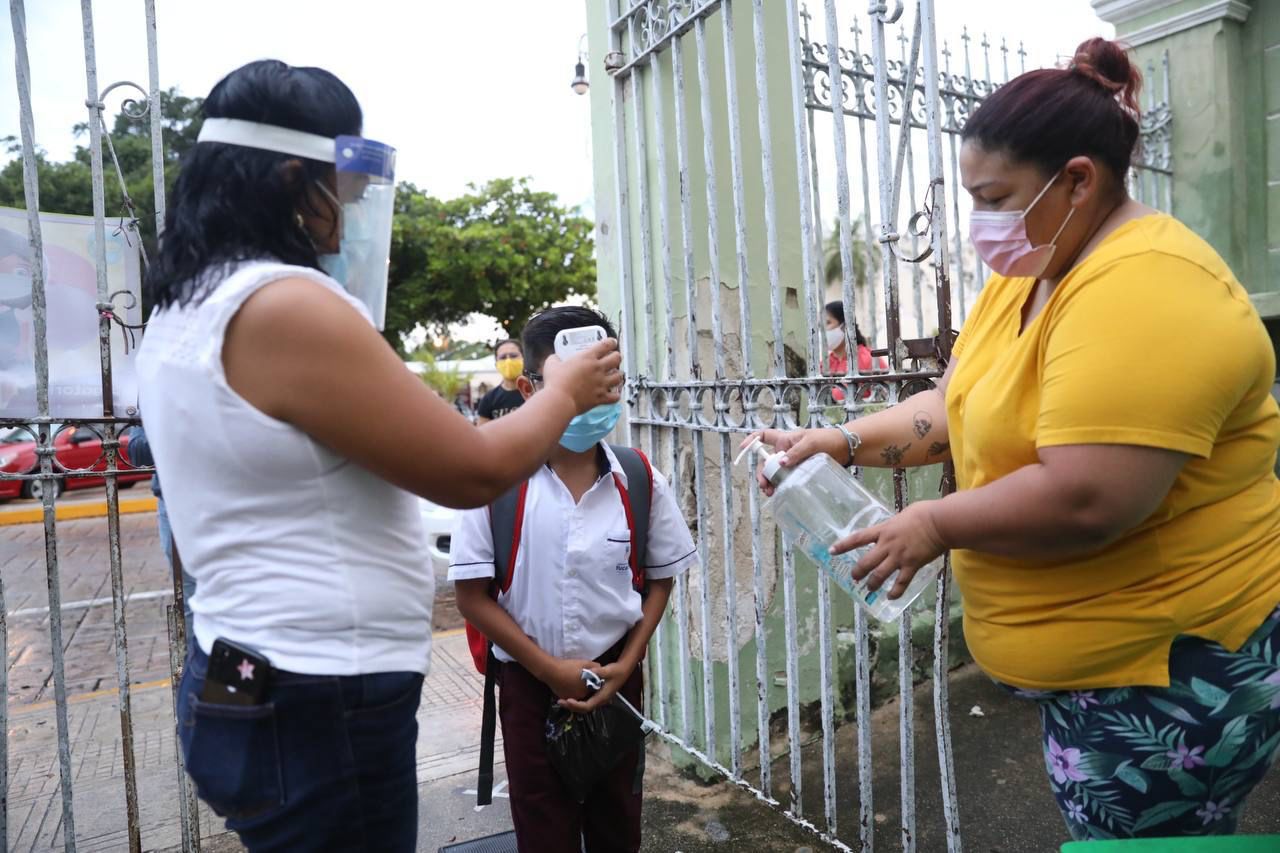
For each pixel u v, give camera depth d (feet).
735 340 10.09
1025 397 4.17
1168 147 16.06
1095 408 3.63
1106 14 16.62
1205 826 4.27
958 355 5.09
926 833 8.50
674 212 9.64
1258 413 4.02
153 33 7.07
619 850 6.52
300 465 3.46
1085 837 4.53
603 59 10.59
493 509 6.08
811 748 10.48
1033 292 4.46
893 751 10.25
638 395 9.95
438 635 16.62
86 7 7.07
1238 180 15.42
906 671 6.58
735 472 10.10
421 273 56.90
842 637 11.16
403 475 3.51
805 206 7.05
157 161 7.23
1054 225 4.09
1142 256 3.75
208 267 3.56
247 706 3.51
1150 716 4.12
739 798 9.39
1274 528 4.15
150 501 39.50
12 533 32.45
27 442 40.14
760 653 8.06
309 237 3.76
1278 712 4.09
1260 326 3.84
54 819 9.30
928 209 5.93
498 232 56.59
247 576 3.52
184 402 3.47
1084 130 3.92
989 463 4.38
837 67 6.56
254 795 3.57
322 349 3.34
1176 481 3.95
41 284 6.93
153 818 9.29
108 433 7.23
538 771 6.15
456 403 60.95
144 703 12.92
